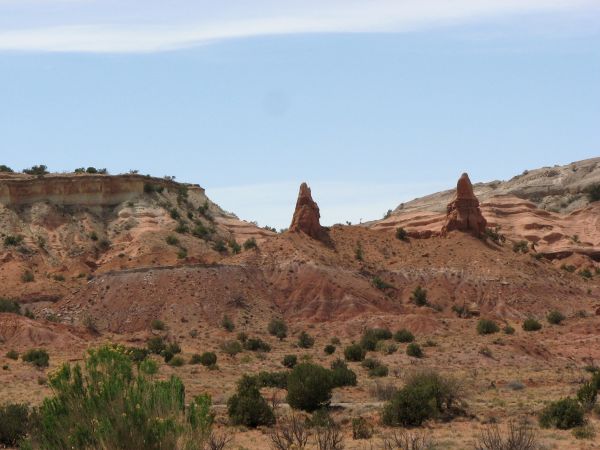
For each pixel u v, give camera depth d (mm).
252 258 177500
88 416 37594
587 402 75500
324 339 147750
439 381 76562
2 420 57688
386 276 178625
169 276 166625
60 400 37969
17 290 171500
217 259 185250
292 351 135500
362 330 150500
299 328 155250
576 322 157000
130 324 155500
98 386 38031
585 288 184750
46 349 130250
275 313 162500
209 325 154750
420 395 68750
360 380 101250
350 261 181375
